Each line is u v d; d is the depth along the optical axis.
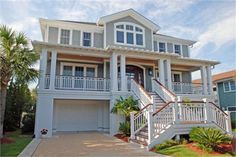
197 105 10.62
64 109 16.34
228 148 8.16
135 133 10.78
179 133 9.83
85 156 7.37
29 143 10.12
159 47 20.22
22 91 17.02
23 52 10.70
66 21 17.42
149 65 18.73
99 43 18.03
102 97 14.89
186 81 20.86
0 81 10.20
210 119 10.65
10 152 7.80
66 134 14.10
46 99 13.34
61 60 16.70
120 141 10.97
